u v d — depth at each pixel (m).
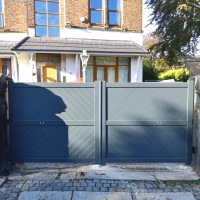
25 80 13.59
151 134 5.05
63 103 4.98
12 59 13.56
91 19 14.62
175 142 5.06
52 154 5.04
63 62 13.90
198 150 4.65
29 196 3.76
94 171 4.74
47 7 14.24
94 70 14.55
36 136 5.00
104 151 5.02
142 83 4.97
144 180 4.37
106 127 5.02
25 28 14.30
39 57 13.75
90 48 13.42
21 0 14.20
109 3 14.86
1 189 3.99
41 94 4.96
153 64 23.92
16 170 4.79
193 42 18.33
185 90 5.00
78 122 4.98
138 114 5.02
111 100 5.00
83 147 5.04
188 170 4.83
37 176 4.51
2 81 4.62
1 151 4.55
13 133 4.96
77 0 14.12
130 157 5.06
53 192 3.89
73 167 4.93
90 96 4.98
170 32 18.06
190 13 16.83
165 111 5.01
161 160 5.07
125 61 15.04
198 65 19.42
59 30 14.50
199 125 4.63
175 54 19.27
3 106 4.67
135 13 15.19
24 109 4.95
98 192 3.91
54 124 4.98
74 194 3.84
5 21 14.00
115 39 14.82
